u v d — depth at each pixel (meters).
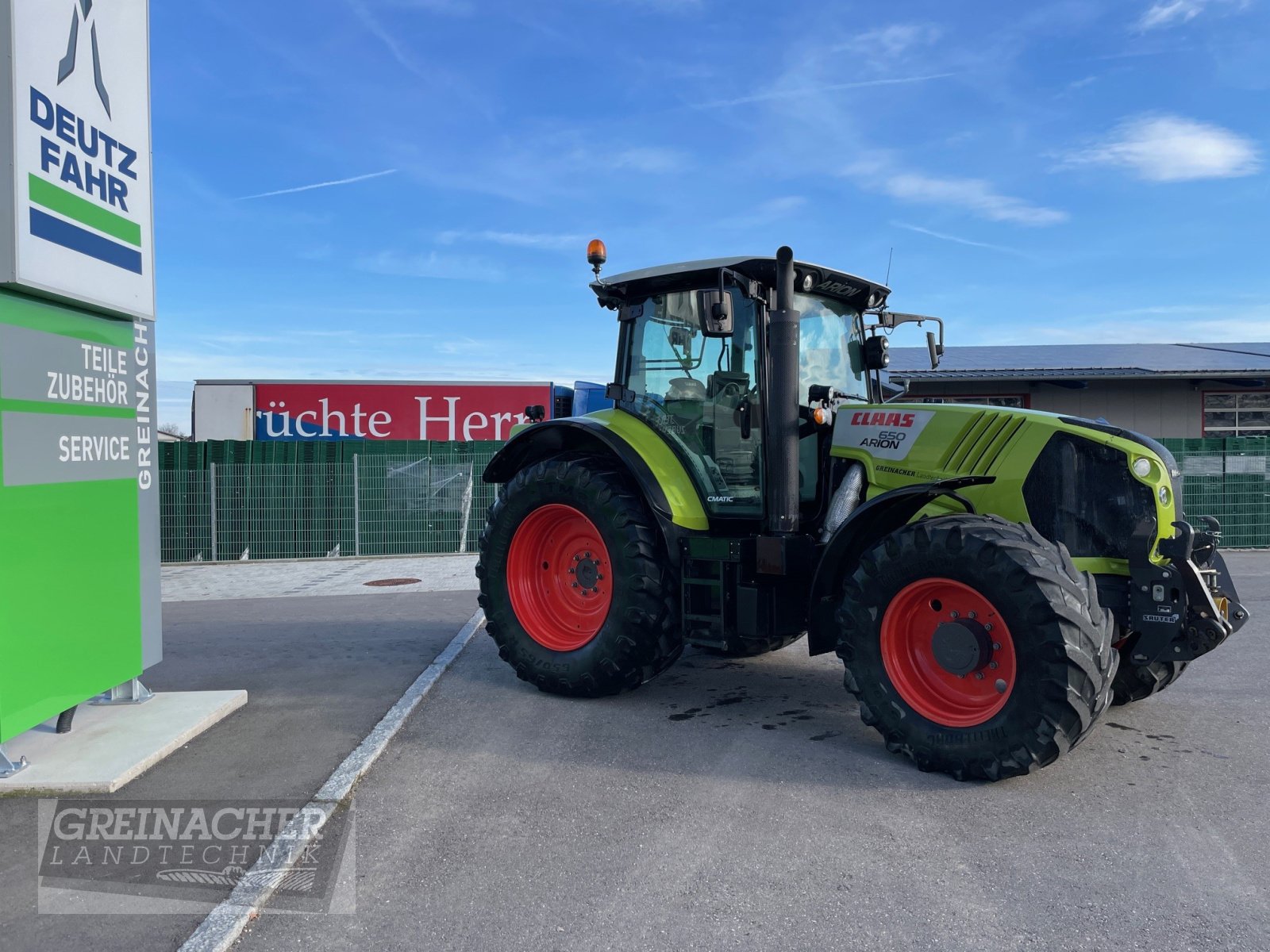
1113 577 3.82
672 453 5.04
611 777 3.76
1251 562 11.10
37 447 3.89
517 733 4.39
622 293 5.44
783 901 2.70
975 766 3.58
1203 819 3.28
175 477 13.27
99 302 4.21
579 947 2.45
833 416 4.81
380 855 3.04
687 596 4.74
